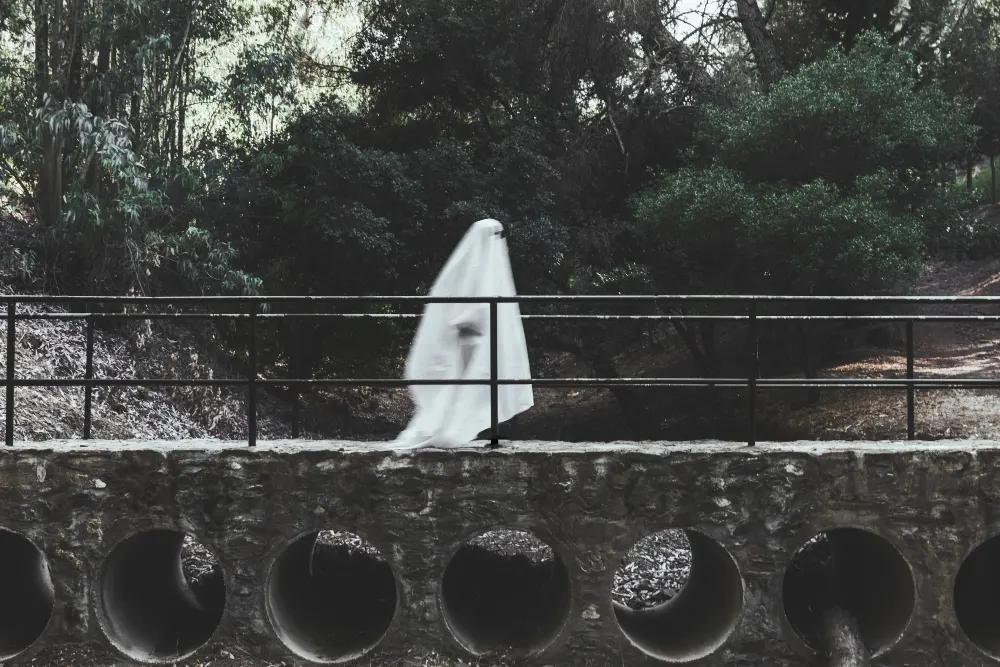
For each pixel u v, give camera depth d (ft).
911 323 20.99
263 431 49.14
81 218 44.32
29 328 40.22
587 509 19.26
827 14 72.13
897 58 55.01
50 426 33.88
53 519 19.52
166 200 48.93
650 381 19.77
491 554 29.37
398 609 19.34
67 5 47.06
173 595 26.21
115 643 19.70
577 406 77.51
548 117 64.23
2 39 49.62
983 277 77.66
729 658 19.17
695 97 63.93
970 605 23.22
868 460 19.12
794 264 51.13
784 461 19.19
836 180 54.60
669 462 19.27
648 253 63.57
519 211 58.03
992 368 54.90
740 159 55.98
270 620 19.43
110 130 43.27
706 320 20.06
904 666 19.17
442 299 19.43
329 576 27.68
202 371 48.19
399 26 63.16
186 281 51.19
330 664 19.35
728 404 62.64
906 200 56.65
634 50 63.00
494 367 19.62
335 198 55.31
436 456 19.35
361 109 67.15
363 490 19.39
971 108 59.88
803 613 24.71
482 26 62.59
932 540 19.04
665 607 26.55
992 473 19.03
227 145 55.72
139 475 19.52
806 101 51.70
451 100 65.87
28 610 24.22
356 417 65.21
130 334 46.01
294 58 54.19
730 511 19.20
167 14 48.21
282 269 62.44
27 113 46.11
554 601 22.63
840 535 25.05
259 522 19.40
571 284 62.54
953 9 79.46
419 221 57.11
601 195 67.10
